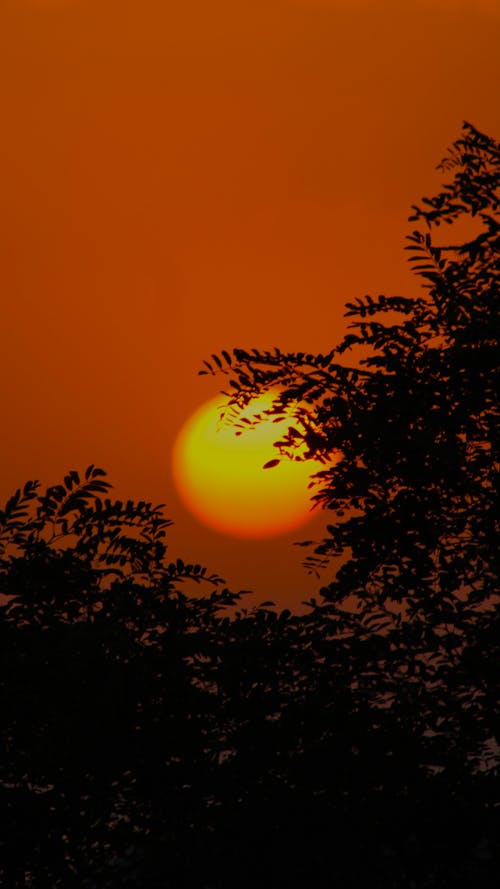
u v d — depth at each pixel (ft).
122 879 95.91
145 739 96.58
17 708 95.96
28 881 95.61
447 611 103.50
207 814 95.45
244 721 99.50
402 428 104.37
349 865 92.99
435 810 92.68
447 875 92.58
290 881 93.04
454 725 100.48
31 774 95.86
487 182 104.22
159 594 103.30
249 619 102.83
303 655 102.06
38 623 99.40
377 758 95.81
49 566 99.96
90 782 95.86
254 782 96.37
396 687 101.04
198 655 102.47
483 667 99.19
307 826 93.76
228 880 93.81
